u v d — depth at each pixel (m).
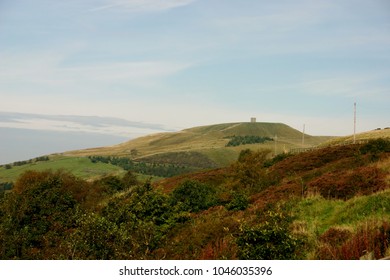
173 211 25.14
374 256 11.71
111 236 16.72
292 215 20.09
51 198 31.86
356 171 24.84
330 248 13.38
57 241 23.12
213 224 20.38
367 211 17.42
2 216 30.34
